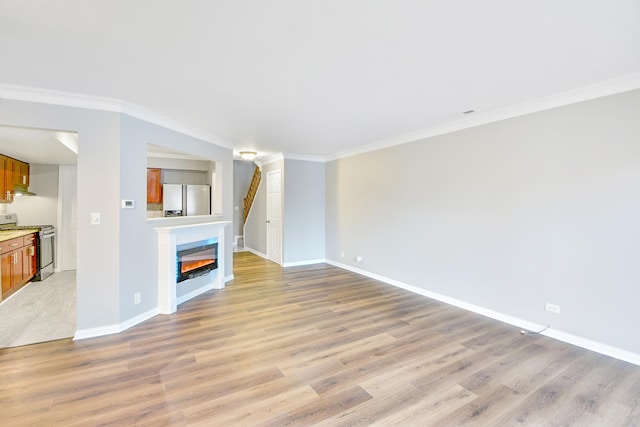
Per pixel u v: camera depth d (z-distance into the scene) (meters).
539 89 2.77
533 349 2.77
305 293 4.46
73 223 5.77
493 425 1.82
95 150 2.94
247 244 8.42
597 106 2.70
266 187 7.11
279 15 1.67
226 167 5.02
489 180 3.53
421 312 3.70
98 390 2.11
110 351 2.67
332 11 1.64
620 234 2.59
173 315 3.56
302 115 3.54
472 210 3.72
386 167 5.03
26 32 1.82
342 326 3.27
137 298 3.30
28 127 2.72
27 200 5.48
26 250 4.57
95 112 2.94
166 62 2.23
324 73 2.43
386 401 2.03
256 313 3.63
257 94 2.87
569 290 2.90
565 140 2.90
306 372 2.37
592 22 1.74
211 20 1.72
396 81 2.59
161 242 3.59
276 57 2.17
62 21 1.71
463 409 1.96
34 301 3.99
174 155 6.51
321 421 1.83
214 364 2.47
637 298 2.51
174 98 2.96
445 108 3.30
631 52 2.10
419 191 4.43
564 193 2.92
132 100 3.01
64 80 2.53
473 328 3.23
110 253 3.02
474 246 3.71
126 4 1.56
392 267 4.94
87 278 2.93
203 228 4.27
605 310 2.68
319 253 6.67
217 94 2.86
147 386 2.16
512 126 3.30
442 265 4.12
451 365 2.49
